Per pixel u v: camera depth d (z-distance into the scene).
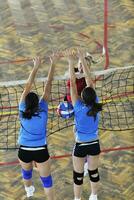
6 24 21.98
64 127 16.69
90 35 21.28
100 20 22.27
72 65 12.95
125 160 15.49
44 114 12.33
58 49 20.36
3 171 15.19
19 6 23.17
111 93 18.02
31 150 12.49
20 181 14.84
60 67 19.25
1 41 20.94
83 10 22.92
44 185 13.09
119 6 23.19
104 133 16.47
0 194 14.40
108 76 18.80
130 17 22.47
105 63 19.59
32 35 21.28
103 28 21.72
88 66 13.66
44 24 21.97
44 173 12.84
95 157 12.83
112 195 14.30
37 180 14.84
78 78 13.38
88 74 12.81
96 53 20.14
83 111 12.30
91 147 12.67
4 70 19.34
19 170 15.22
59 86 18.17
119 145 16.03
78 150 12.70
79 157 12.75
